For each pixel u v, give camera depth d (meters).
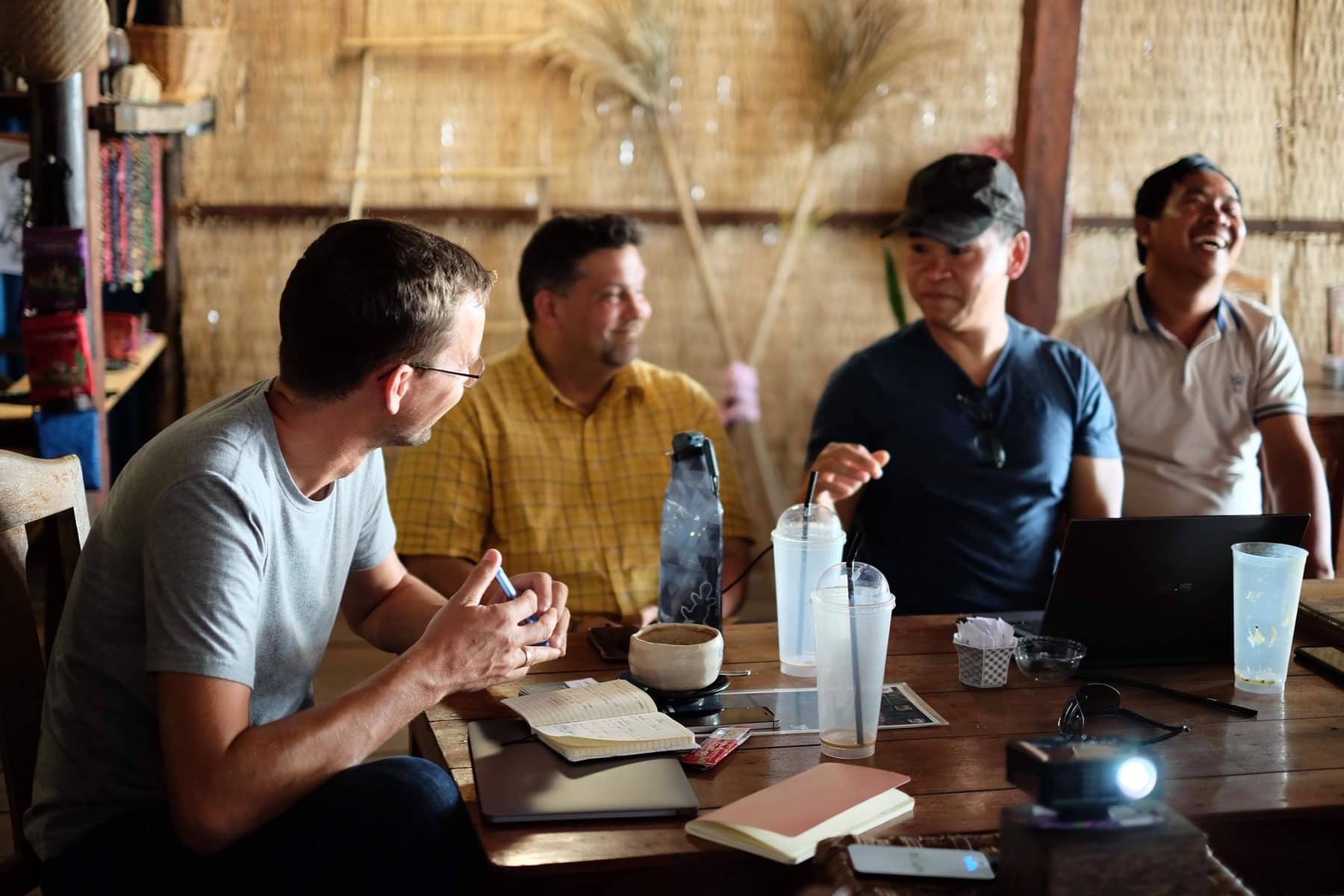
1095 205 4.81
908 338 2.43
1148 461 2.81
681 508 1.82
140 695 1.43
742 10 4.54
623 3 4.38
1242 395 2.77
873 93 4.53
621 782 1.34
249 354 4.38
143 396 4.31
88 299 2.63
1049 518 2.36
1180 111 4.79
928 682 1.69
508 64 4.41
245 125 4.29
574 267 2.37
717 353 4.70
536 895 1.21
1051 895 1.06
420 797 1.34
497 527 2.38
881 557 2.39
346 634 3.87
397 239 1.41
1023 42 3.41
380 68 4.35
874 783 1.34
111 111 2.66
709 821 1.25
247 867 1.38
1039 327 3.47
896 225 2.33
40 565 3.83
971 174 2.29
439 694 1.40
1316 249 4.87
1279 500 2.79
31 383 2.55
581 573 2.38
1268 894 1.34
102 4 2.47
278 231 4.35
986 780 1.38
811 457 2.46
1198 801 1.33
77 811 1.46
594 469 2.43
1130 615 1.73
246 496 1.38
